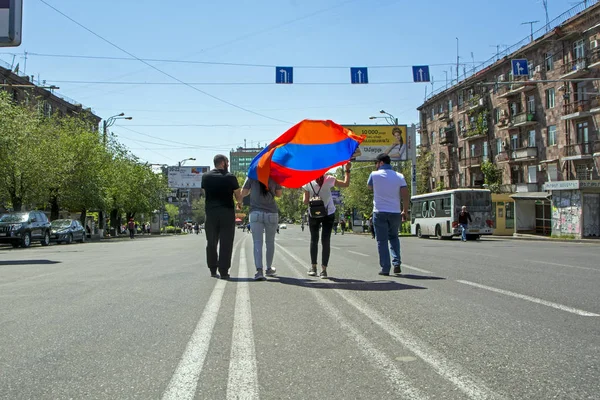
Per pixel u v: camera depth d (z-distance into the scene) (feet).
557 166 136.77
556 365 11.55
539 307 18.25
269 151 26.40
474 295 20.95
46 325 16.01
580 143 127.13
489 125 169.99
